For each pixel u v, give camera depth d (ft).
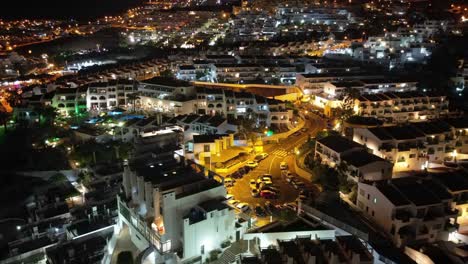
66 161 376.07
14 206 310.65
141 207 238.48
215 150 357.41
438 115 457.27
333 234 225.35
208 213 216.33
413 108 457.27
